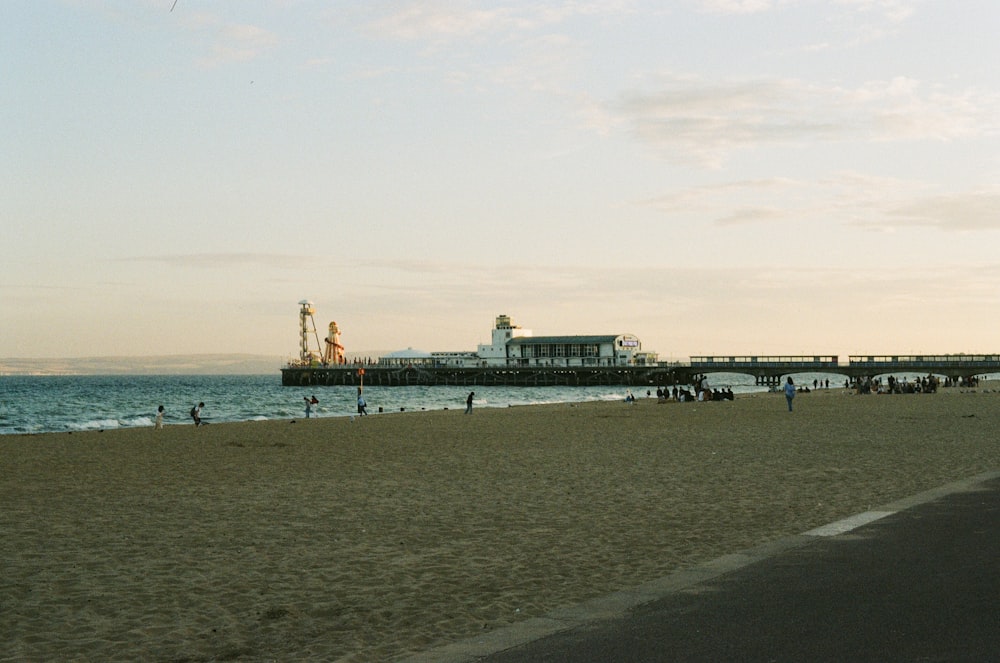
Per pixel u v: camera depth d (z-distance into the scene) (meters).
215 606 8.37
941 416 42.12
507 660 6.25
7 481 19.75
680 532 11.91
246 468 22.42
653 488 16.97
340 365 195.62
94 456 26.70
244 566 10.22
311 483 18.89
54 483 19.33
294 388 173.75
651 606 7.65
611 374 163.12
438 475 20.17
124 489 18.12
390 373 182.75
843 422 38.81
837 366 139.25
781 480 17.86
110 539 12.17
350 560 10.49
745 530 11.96
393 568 9.98
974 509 12.84
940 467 19.61
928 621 6.84
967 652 6.04
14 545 11.75
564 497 15.93
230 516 14.23
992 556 9.39
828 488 16.39
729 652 6.20
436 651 6.57
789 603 7.54
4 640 7.28
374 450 27.80
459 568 9.91
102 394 132.00
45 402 99.94
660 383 156.50
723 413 50.56
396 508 14.91
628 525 12.62
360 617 7.87
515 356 174.25
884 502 14.31
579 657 6.23
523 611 7.87
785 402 67.81
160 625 7.71
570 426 39.97
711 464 21.48
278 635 7.34
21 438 36.41
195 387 184.62
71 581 9.51
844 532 11.12
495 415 54.16
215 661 6.66
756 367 146.88
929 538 10.53
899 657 5.97
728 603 7.63
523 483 18.28
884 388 98.69
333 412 75.62
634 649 6.37
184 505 15.60
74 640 7.27
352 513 14.41
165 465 23.50
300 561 10.48
